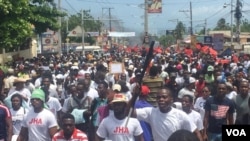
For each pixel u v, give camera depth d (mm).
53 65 25141
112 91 9594
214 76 16062
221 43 47031
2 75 13531
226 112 9805
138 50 54125
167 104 7457
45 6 32938
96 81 14008
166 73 17641
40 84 14906
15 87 12812
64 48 72938
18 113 10133
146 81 10711
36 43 54219
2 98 12703
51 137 8633
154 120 7566
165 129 7477
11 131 9281
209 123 9984
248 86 10016
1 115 9211
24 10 25125
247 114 9898
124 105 7422
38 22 32312
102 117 9008
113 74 17641
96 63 26562
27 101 12133
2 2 23031
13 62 29906
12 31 24406
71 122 7840
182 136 3316
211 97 10000
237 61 29453
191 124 7496
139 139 7508
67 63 28344
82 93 11086
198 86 13906
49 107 11047
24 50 43500
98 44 87062
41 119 8602
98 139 7566
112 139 7453
